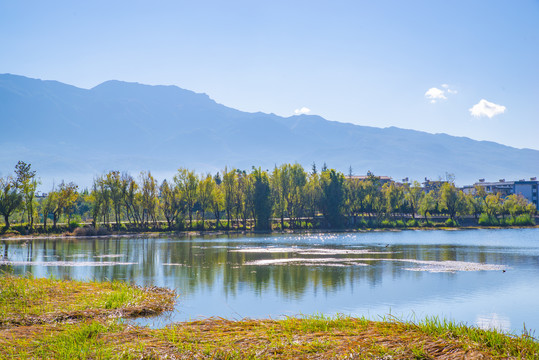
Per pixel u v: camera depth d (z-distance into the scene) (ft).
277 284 117.80
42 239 293.23
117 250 217.77
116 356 38.63
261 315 80.89
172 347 41.06
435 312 86.48
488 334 40.70
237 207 397.80
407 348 37.81
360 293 105.81
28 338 45.96
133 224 378.12
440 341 39.32
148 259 176.96
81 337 45.52
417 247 243.19
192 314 76.13
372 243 271.49
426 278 129.49
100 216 369.91
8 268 141.90
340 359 36.29
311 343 40.70
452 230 435.53
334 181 421.18
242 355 38.50
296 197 414.82
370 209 456.86
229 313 81.41
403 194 476.54
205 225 397.80
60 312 61.00
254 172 402.72
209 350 39.73
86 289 83.35
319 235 352.69
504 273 140.36
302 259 180.34
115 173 368.27
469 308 90.27
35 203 335.47
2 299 68.33
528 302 95.81
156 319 67.56
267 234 362.94
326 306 91.04
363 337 42.01
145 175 377.91
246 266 156.04
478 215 525.34
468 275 136.36
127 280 121.80
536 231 420.36
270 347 39.99
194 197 385.91
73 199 344.08
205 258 182.70
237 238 317.01
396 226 463.01
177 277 129.29
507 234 373.20
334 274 137.18
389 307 90.63
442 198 482.28
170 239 304.50
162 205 386.11
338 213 417.90
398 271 144.36
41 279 93.35
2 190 311.68
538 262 170.81
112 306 69.51
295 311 85.25
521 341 39.14
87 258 178.91
